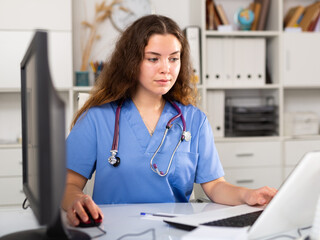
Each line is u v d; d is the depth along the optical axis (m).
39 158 0.71
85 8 2.91
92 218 1.00
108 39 2.94
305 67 2.92
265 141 2.83
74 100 2.77
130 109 1.41
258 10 2.96
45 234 0.88
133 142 1.36
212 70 2.84
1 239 0.87
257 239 0.86
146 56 1.32
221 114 2.87
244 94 3.14
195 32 2.79
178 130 1.41
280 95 2.91
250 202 1.16
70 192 1.21
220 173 1.44
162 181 1.34
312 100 3.22
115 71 1.41
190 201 1.43
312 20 2.96
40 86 0.70
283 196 0.82
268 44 3.06
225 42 2.85
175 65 1.34
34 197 0.83
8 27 2.61
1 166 2.58
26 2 2.62
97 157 1.38
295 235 0.89
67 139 1.38
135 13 2.96
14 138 2.87
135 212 1.15
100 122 1.39
